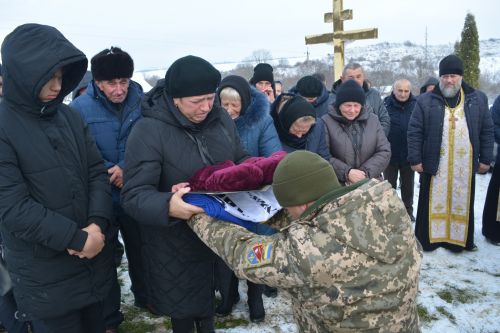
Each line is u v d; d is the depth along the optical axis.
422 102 3.69
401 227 1.22
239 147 2.08
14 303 2.31
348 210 1.20
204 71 1.70
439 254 3.79
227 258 1.42
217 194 1.62
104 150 2.49
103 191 1.95
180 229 1.88
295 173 1.31
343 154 3.25
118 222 2.63
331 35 6.47
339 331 1.25
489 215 3.96
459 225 3.73
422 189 3.83
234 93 2.56
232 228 1.50
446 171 3.68
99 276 1.93
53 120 1.76
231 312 2.86
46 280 1.77
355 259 1.18
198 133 1.87
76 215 1.81
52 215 1.67
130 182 1.75
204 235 1.54
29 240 1.65
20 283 1.78
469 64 17.30
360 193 1.21
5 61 1.60
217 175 1.58
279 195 1.35
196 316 2.00
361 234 1.18
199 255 1.93
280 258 1.25
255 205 1.65
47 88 1.64
